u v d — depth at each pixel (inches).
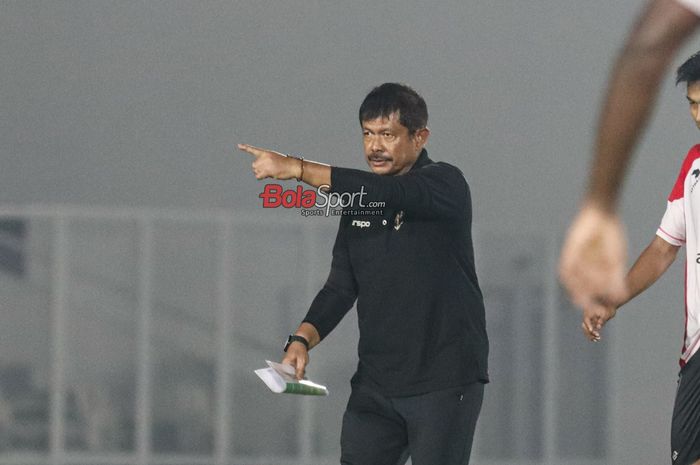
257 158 476.7
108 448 1457.9
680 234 484.1
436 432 528.1
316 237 1461.6
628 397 1514.5
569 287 131.9
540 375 1502.2
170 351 1462.8
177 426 1465.3
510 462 1504.7
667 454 1515.7
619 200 129.8
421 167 523.8
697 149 477.4
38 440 1450.5
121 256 1451.8
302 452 1469.0
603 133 128.9
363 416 549.3
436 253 523.8
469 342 530.9
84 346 1453.0
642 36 126.4
